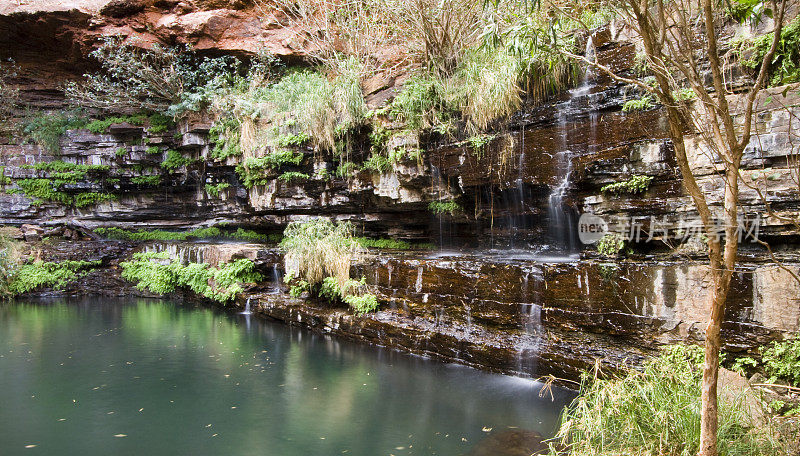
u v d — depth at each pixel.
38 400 5.45
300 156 10.23
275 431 4.70
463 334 6.50
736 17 3.14
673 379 4.00
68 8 12.64
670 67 4.12
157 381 6.03
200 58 13.28
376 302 7.62
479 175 7.76
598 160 6.16
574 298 5.77
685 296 5.00
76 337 8.04
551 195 7.06
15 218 13.45
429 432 4.60
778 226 4.87
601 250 6.23
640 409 3.66
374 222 10.20
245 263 9.73
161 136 13.10
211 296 10.06
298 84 11.32
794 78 4.66
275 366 6.56
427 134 8.52
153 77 12.64
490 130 7.72
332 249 8.22
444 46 9.16
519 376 5.93
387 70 10.35
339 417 4.98
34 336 8.10
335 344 7.54
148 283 11.55
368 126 9.45
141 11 12.98
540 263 6.11
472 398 5.36
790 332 4.38
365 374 6.19
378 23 11.15
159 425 4.84
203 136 12.38
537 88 7.04
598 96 6.45
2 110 13.81
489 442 4.34
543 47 4.32
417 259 7.48
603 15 6.58
